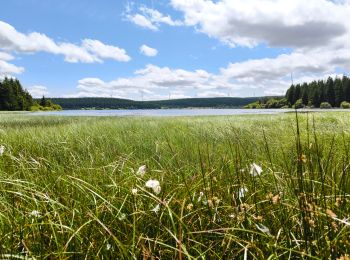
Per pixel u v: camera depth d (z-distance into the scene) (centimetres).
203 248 214
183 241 217
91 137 951
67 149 707
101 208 258
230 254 204
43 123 2186
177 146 756
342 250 181
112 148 738
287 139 780
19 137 907
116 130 1210
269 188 303
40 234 211
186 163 498
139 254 201
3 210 257
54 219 240
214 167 394
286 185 286
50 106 16688
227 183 312
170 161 515
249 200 269
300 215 217
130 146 779
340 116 1803
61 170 405
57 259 188
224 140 833
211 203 245
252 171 273
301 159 230
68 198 280
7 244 202
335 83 11581
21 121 2456
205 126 1334
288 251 194
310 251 185
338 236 183
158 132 1143
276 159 479
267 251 199
